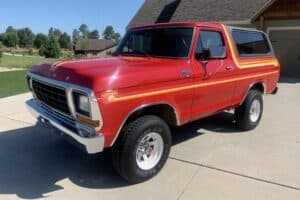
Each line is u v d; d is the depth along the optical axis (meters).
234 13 19.47
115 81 3.74
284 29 16.44
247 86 6.08
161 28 5.15
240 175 4.48
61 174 4.49
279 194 4.00
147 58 4.84
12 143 5.59
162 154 4.43
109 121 3.73
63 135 4.26
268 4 15.40
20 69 24.17
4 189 4.07
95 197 3.93
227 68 5.39
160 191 4.06
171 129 6.51
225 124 6.87
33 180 4.31
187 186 4.18
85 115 3.74
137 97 3.93
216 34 5.24
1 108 8.03
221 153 5.25
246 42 6.02
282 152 5.32
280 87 12.43
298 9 15.16
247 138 6.00
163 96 4.25
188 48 4.72
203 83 4.91
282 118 7.50
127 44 5.53
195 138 5.97
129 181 4.22
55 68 4.25
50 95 4.37
